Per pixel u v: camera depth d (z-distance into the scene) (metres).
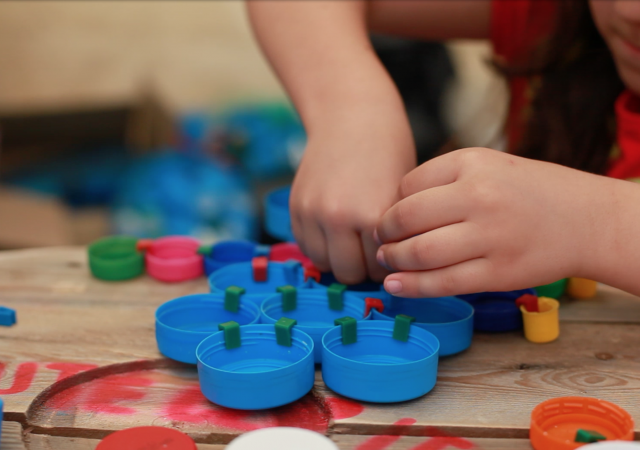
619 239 0.53
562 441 0.41
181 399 0.50
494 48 1.06
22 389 0.50
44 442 0.45
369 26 1.03
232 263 0.76
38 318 0.65
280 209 0.84
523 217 0.52
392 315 0.63
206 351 0.51
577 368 0.54
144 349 0.58
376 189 0.63
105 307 0.67
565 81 0.99
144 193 1.88
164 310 0.60
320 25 0.82
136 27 2.21
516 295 0.67
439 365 0.55
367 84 0.73
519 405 0.48
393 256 0.55
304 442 0.35
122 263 0.75
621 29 0.74
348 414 0.46
